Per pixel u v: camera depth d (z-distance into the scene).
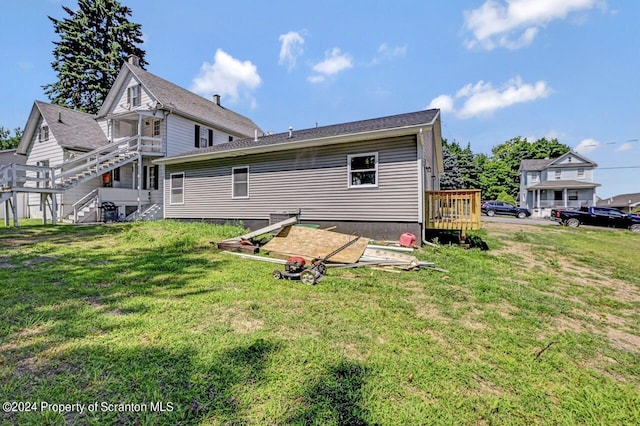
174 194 13.21
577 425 1.97
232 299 3.81
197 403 1.93
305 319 3.28
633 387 2.43
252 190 10.99
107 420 1.76
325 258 5.96
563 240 11.05
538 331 3.33
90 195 14.77
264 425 1.78
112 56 25.83
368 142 8.84
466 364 2.57
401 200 8.38
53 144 16.45
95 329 2.86
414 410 1.98
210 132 18.58
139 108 17.06
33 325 2.91
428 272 5.48
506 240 10.44
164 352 2.48
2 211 17.16
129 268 5.24
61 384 2.04
